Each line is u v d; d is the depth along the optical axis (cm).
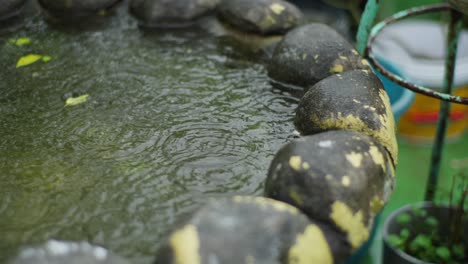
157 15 242
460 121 304
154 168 202
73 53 233
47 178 200
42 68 228
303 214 187
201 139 208
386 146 201
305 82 221
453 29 235
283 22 240
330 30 224
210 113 215
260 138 208
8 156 204
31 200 196
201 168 202
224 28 242
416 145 305
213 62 232
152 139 208
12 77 225
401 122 303
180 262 179
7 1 242
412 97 252
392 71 260
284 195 190
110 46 236
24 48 235
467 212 251
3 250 188
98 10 246
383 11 330
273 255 181
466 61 301
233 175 200
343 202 188
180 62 231
